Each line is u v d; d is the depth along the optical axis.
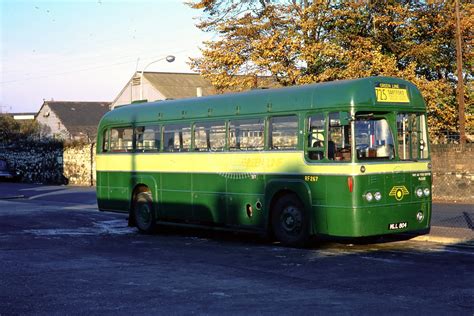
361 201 12.08
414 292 8.67
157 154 16.64
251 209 14.09
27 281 9.92
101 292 9.00
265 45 25.73
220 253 12.88
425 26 28.02
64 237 16.22
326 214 12.49
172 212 16.19
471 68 28.64
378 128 12.56
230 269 10.84
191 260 11.98
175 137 16.16
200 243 14.73
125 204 17.69
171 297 8.59
